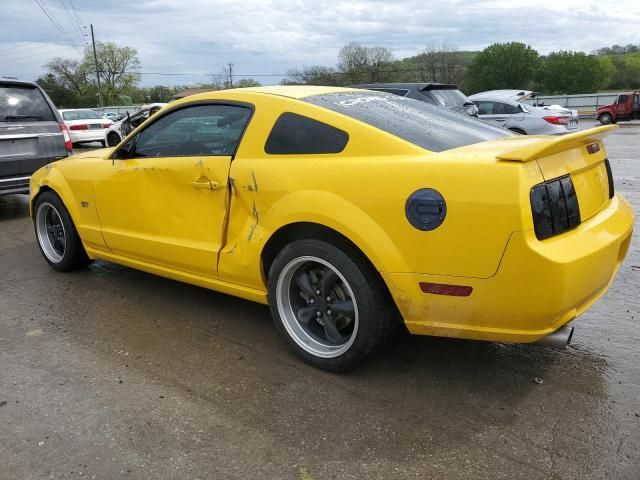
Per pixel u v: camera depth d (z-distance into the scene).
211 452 2.47
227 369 3.19
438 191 2.57
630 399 2.81
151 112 14.91
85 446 2.53
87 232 4.45
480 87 67.38
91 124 20.77
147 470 2.37
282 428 2.63
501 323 2.60
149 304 4.20
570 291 2.52
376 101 3.51
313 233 3.05
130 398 2.91
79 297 4.37
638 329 3.63
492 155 2.60
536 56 66.69
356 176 2.81
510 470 2.31
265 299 3.37
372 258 2.74
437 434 2.56
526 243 2.42
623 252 3.17
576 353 3.31
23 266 5.22
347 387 2.98
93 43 63.34
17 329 3.79
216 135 3.53
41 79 72.69
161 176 3.72
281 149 3.17
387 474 2.31
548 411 2.72
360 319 2.88
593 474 2.28
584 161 2.84
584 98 50.47
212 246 3.50
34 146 7.25
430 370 3.13
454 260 2.57
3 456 2.46
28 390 3.00
